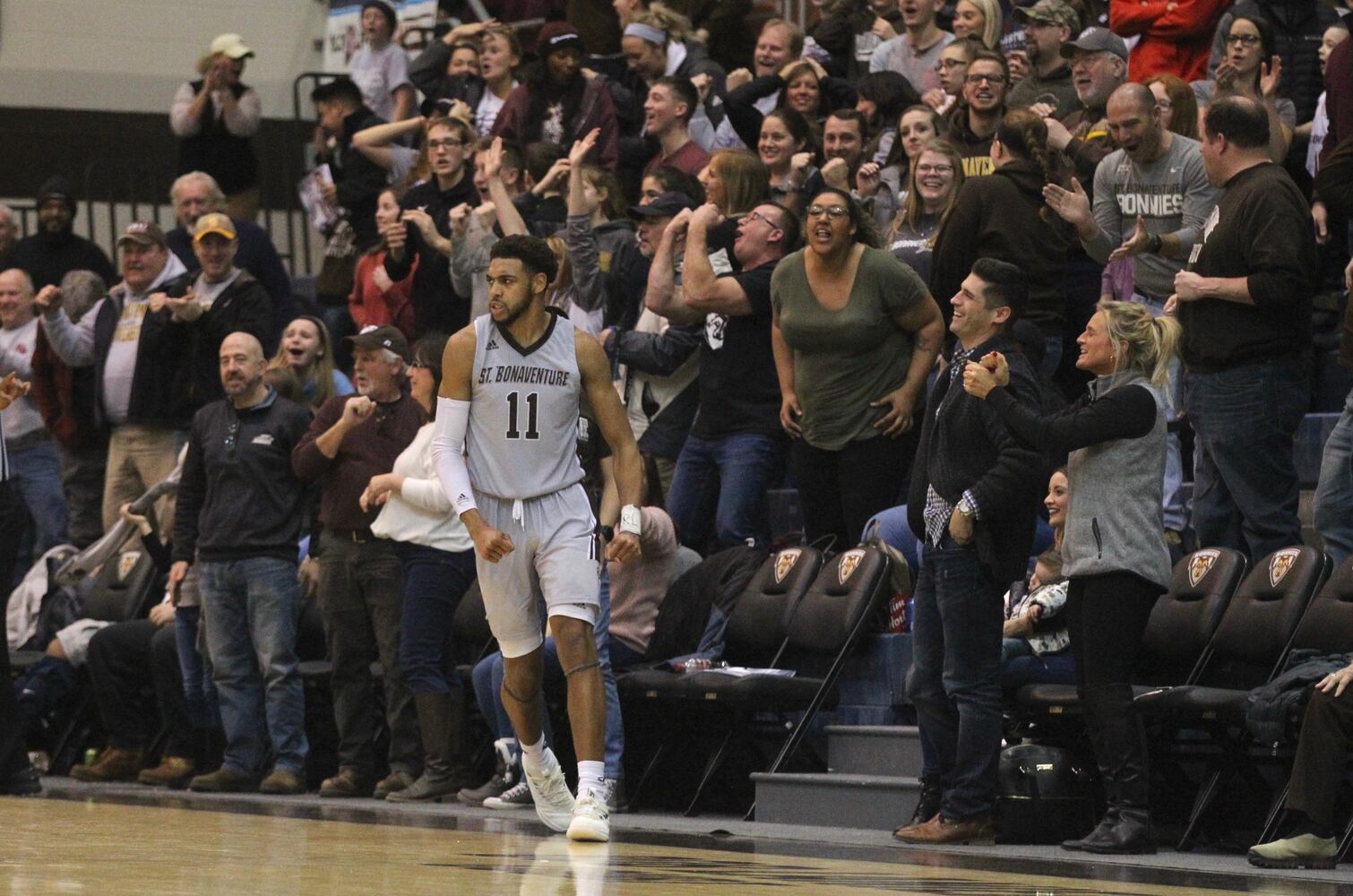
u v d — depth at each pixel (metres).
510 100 25.19
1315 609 14.69
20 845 12.34
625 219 21.73
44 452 24.84
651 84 25.45
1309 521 17.81
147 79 34.12
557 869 11.09
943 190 19.34
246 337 19.78
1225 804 15.28
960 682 14.25
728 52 28.22
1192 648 15.62
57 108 33.56
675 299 19.16
